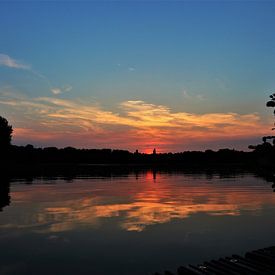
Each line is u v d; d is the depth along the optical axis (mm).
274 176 8867
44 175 110562
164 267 15828
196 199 42562
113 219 27625
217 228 24109
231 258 14266
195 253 18016
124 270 15391
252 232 22859
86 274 14977
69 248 19000
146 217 28625
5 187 61719
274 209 33469
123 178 97188
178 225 25172
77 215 29594
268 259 13523
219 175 115312
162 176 109625
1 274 15086
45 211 31891
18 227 24391
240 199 42375
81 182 77625
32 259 17109
